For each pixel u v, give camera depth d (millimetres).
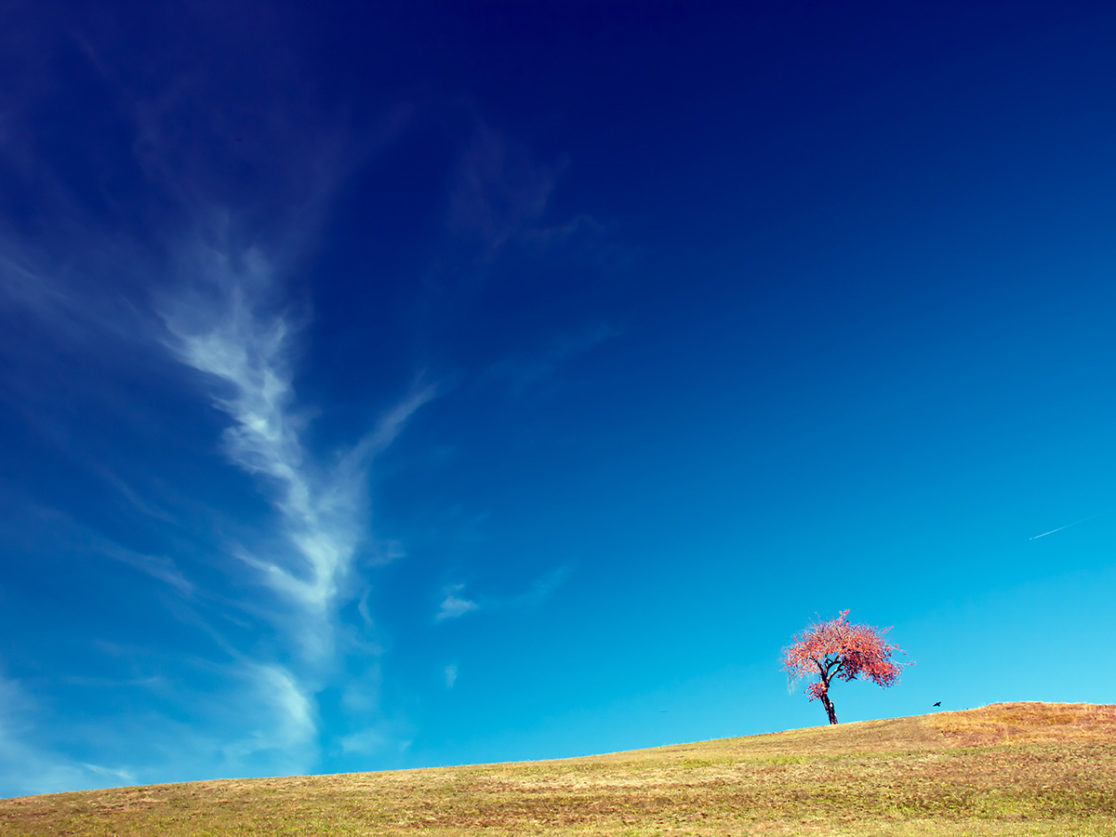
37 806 42000
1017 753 46656
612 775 47969
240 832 36125
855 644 75000
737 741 65812
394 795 44000
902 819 35969
